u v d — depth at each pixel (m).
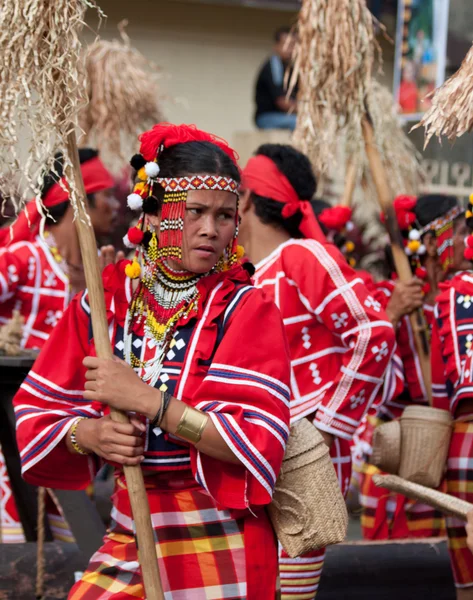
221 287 2.73
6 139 2.63
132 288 2.85
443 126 2.93
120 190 6.53
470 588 3.82
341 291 3.50
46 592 4.08
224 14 10.73
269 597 2.72
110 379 2.59
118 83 6.01
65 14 2.63
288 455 2.78
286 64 9.67
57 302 4.93
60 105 2.66
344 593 4.39
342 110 4.34
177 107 10.57
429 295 4.91
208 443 2.56
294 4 10.47
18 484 4.77
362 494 5.06
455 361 3.79
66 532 4.85
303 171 3.74
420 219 4.85
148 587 2.58
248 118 10.98
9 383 4.36
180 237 2.69
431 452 3.83
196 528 2.71
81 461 2.86
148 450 2.70
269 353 2.67
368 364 3.50
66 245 4.98
